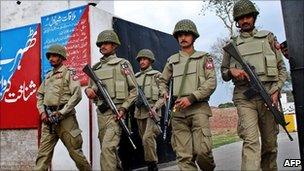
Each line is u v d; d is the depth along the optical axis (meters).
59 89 5.25
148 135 6.59
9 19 8.44
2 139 7.41
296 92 3.20
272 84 4.17
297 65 3.20
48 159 5.27
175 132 4.50
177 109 4.27
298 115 3.19
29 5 8.20
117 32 7.19
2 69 7.66
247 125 4.04
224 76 4.39
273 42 4.23
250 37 4.30
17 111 7.28
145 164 7.54
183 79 4.47
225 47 4.18
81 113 6.49
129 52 7.46
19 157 7.17
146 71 7.24
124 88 5.16
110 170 4.81
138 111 6.82
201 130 4.33
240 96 4.20
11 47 7.61
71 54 6.72
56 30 7.00
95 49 6.62
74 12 6.81
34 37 7.30
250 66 4.04
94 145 6.34
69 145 5.24
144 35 8.06
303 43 3.17
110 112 5.04
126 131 4.99
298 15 3.20
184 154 4.41
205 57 4.47
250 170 3.84
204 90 4.26
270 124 4.25
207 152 4.32
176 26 4.56
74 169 6.38
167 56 8.87
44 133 5.26
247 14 4.23
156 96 7.06
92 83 5.39
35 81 7.14
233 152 8.05
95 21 6.71
